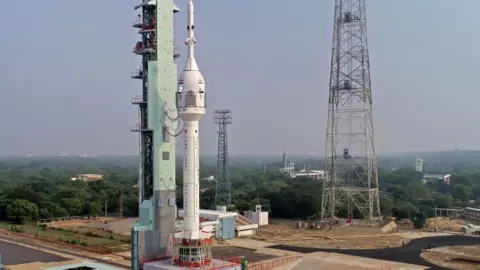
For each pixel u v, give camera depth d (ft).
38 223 561.43
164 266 295.48
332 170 532.32
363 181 548.31
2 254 375.86
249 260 354.33
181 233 311.06
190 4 313.94
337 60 527.81
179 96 308.81
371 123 523.29
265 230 502.38
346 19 524.52
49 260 354.95
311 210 596.29
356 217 555.28
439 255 374.43
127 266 336.49
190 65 310.86
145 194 322.14
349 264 345.72
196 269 288.71
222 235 451.53
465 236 467.11
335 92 529.04
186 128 310.45
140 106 320.09
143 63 321.93
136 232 306.76
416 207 625.00
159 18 311.27
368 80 522.47
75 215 627.87
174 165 320.70
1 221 575.79
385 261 354.33
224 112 655.76
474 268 333.01
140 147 321.32
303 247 408.67
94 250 390.01
